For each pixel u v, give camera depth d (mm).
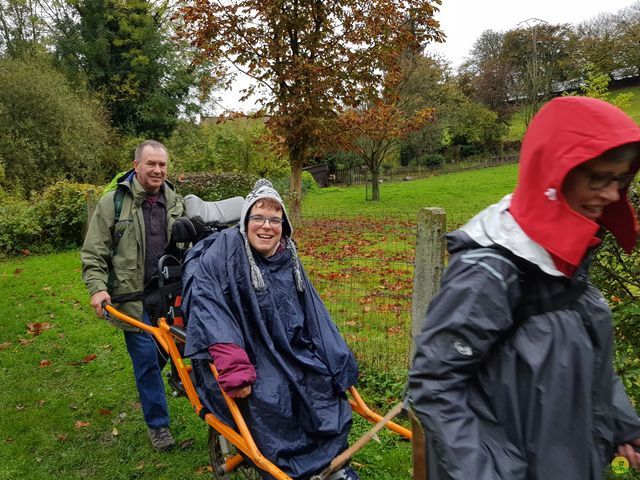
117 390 5246
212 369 2838
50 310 7875
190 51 31547
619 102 8258
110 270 3932
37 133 21016
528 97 42875
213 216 3900
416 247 3994
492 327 1584
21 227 13211
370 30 14180
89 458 4121
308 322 2949
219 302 2746
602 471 1796
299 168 15695
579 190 1640
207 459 4016
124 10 31375
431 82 28953
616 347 3033
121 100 30312
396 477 3584
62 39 30562
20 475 3926
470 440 1594
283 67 14141
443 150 47125
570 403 1599
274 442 2572
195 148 25984
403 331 5430
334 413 2727
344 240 8430
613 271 3076
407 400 2029
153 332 3486
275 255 2961
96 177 23156
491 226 1693
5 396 5195
